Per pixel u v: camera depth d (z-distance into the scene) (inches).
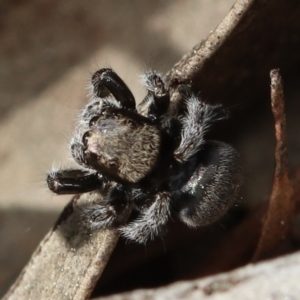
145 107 2.6
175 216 2.6
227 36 2.4
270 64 2.6
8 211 2.8
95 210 2.5
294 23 2.5
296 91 2.7
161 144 2.5
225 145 2.5
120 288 2.6
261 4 2.4
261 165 2.7
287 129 2.7
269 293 2.3
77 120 2.6
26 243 2.8
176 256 2.7
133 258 2.6
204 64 2.4
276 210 2.5
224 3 2.8
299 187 2.5
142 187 2.5
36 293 2.5
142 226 2.5
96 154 2.5
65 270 2.4
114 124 2.5
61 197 2.8
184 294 2.4
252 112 2.7
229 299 2.4
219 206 2.5
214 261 2.6
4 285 2.8
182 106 2.5
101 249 2.4
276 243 2.6
